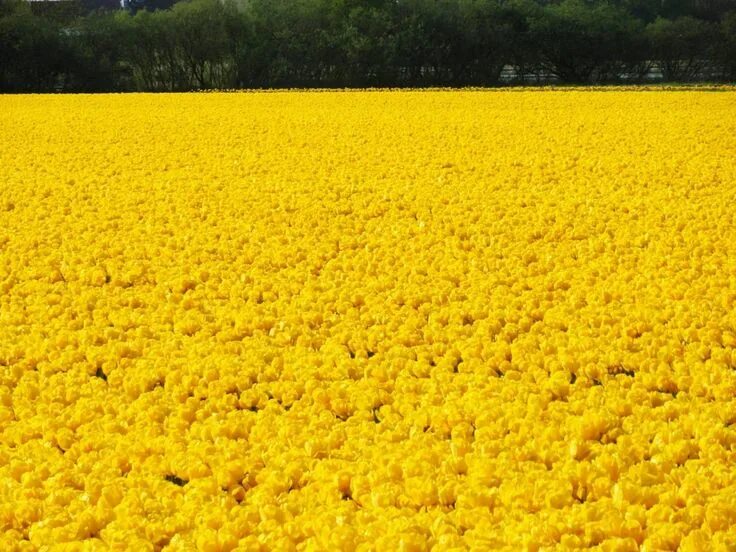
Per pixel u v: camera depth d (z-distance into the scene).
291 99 37.94
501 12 63.25
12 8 61.66
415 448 6.32
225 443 6.59
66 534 5.41
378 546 5.02
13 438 6.97
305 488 5.85
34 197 16.72
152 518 5.57
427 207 15.29
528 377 7.71
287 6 63.12
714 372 7.51
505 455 6.12
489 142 22.94
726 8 77.50
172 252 12.42
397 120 28.53
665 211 14.13
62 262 12.00
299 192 16.70
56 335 9.35
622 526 5.14
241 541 5.18
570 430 6.59
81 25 61.34
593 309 9.48
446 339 8.89
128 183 18.27
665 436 6.39
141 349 8.88
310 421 6.97
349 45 60.31
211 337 9.16
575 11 62.81
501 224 13.53
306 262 11.95
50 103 38.22
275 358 8.26
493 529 5.22
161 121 29.55
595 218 13.94
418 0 64.50
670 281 10.28
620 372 8.12
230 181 18.16
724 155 20.03
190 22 60.00
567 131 24.84
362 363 8.34
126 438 6.77
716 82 59.00
